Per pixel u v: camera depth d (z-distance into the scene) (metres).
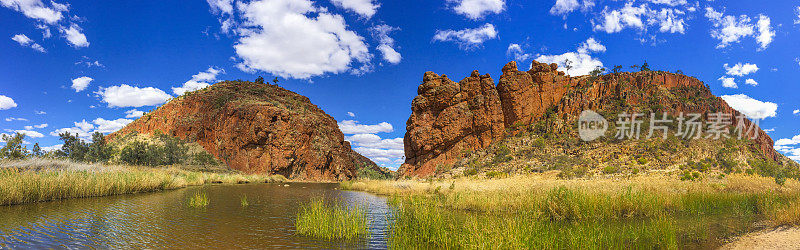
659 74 107.06
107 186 24.70
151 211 18.16
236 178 63.78
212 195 29.25
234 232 13.58
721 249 10.99
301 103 161.25
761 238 11.59
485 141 92.75
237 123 114.94
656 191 24.66
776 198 19.92
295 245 11.61
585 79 107.19
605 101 98.62
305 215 15.20
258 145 109.56
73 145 76.69
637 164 67.25
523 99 97.19
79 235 12.23
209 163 103.19
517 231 9.95
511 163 78.62
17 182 18.84
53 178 21.09
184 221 15.64
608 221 15.63
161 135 126.31
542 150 82.56
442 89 98.56
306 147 115.88
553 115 93.75
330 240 12.33
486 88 98.06
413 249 10.95
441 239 11.41
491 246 9.76
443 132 94.69
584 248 10.20
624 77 104.81
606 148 77.25
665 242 11.03
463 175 77.12
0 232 12.14
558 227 12.90
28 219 14.45
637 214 17.36
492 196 21.34
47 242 11.19
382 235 13.11
